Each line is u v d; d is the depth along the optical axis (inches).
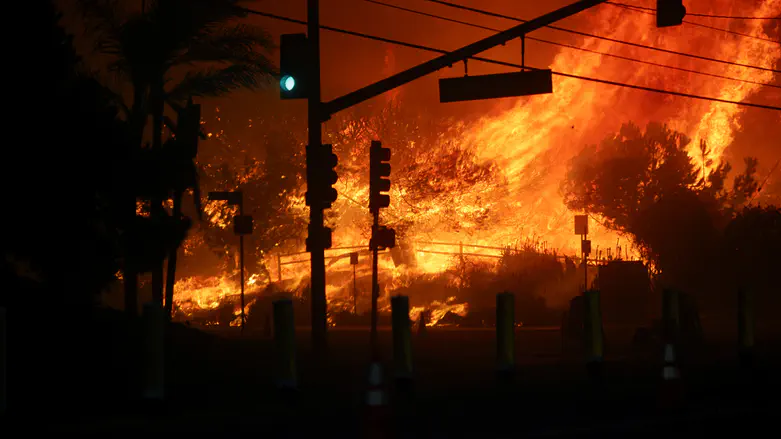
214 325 2930.6
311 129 1327.5
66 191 1156.5
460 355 1494.8
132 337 1147.3
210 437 689.0
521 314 2704.2
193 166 1551.4
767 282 2962.6
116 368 1003.3
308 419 780.6
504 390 984.3
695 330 1563.7
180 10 1663.4
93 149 1187.9
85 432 704.4
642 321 2551.7
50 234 1151.6
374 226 1457.9
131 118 1702.8
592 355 1072.2
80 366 981.2
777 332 1998.0
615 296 2581.2
